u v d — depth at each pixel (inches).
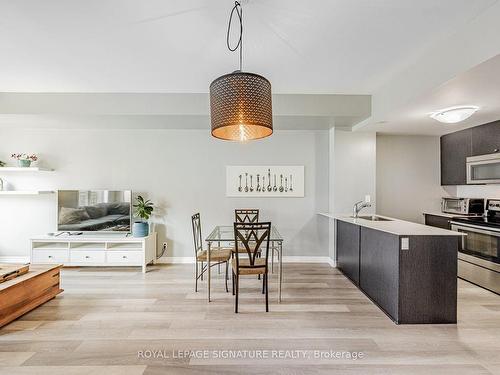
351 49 94.7
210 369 74.0
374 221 130.2
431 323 97.7
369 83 125.3
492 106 114.9
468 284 134.5
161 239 180.4
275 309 109.5
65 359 77.8
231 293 126.6
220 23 80.0
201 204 181.0
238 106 60.9
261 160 181.2
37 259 159.9
